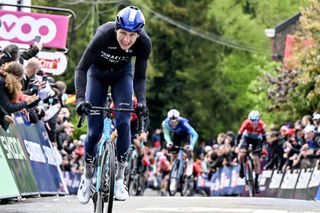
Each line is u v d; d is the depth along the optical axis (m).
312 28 35.97
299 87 35.41
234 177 36.25
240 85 81.94
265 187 33.25
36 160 21.00
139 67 13.79
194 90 80.06
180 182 29.47
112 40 13.28
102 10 71.62
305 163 27.98
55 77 60.91
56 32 27.55
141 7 78.81
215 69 81.19
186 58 80.31
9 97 16.73
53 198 20.19
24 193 19.02
